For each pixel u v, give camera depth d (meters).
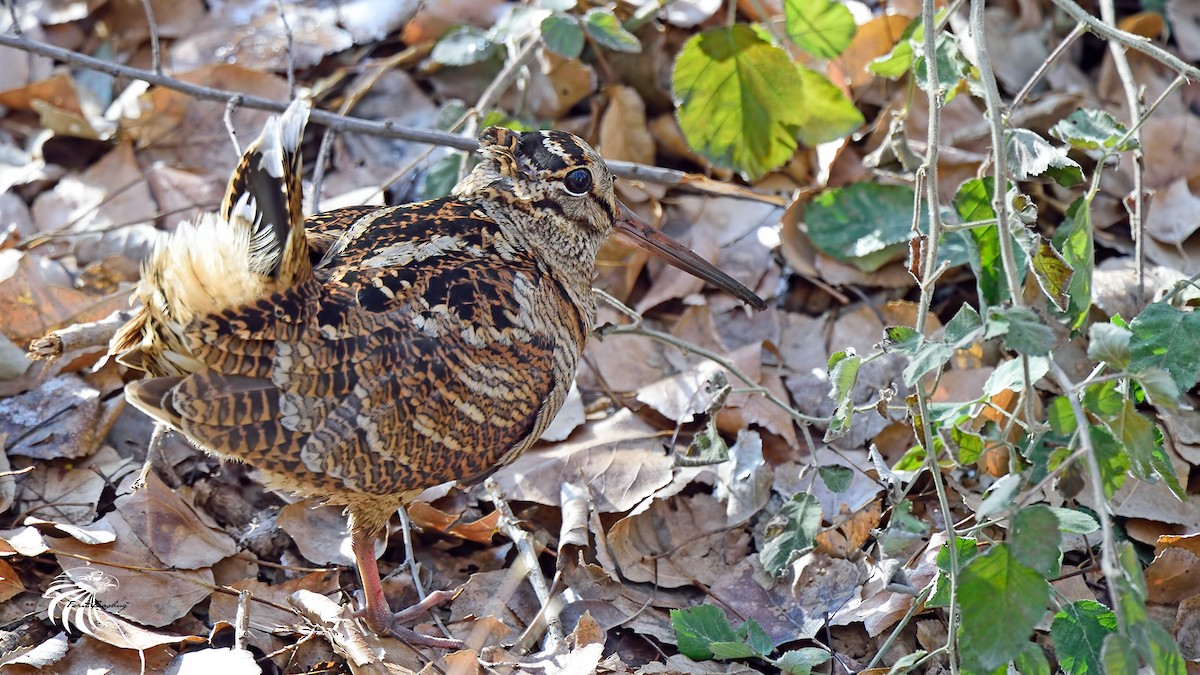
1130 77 7.71
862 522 7.10
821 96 8.31
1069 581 6.88
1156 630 4.81
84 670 6.10
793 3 7.99
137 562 6.64
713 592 7.00
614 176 7.87
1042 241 6.30
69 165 9.12
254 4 9.84
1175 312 6.09
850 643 6.74
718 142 8.44
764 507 7.38
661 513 7.36
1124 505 7.11
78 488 7.09
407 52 9.59
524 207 6.66
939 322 8.14
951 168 8.54
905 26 9.04
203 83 9.25
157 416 5.29
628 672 6.30
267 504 7.31
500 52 9.41
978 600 5.03
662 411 7.68
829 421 6.79
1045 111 8.88
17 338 7.60
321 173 7.98
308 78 9.58
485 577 6.93
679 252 7.41
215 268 5.21
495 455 6.25
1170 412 7.40
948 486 7.33
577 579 6.92
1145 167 8.79
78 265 8.41
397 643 6.52
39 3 9.76
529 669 6.25
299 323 5.48
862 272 8.40
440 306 5.89
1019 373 5.84
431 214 6.43
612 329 7.31
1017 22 9.55
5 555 6.63
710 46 7.96
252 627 6.43
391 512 6.34
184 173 8.90
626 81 9.30
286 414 5.47
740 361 7.95
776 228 8.63
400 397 5.73
